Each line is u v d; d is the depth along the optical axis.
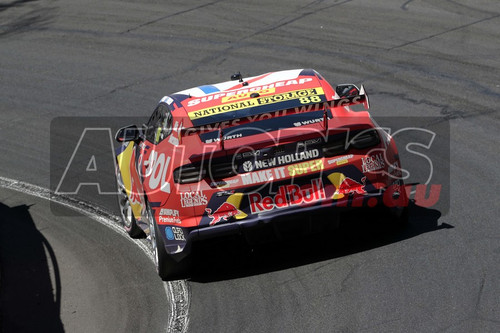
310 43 48.38
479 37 45.06
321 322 19.97
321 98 24.14
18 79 51.16
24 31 60.31
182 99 25.27
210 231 22.02
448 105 36.41
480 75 39.50
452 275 21.11
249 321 20.81
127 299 24.02
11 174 37.69
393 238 23.95
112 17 60.06
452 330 18.53
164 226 22.80
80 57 53.31
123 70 49.75
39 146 40.78
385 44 46.12
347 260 23.02
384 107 37.50
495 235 23.20
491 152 30.52
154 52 51.75
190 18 56.97
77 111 44.75
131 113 43.22
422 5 52.12
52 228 30.95
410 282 21.09
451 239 23.27
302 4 56.16
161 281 24.67
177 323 21.61
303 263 23.38
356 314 20.02
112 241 28.97
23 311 24.36
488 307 19.28
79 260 27.70
